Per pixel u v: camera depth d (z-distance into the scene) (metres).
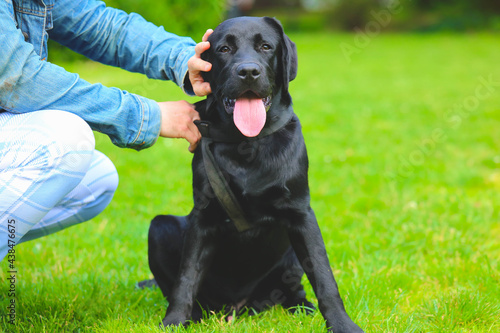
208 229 2.14
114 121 1.91
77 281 2.61
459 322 2.18
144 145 2.01
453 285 2.59
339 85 10.66
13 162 1.76
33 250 3.03
